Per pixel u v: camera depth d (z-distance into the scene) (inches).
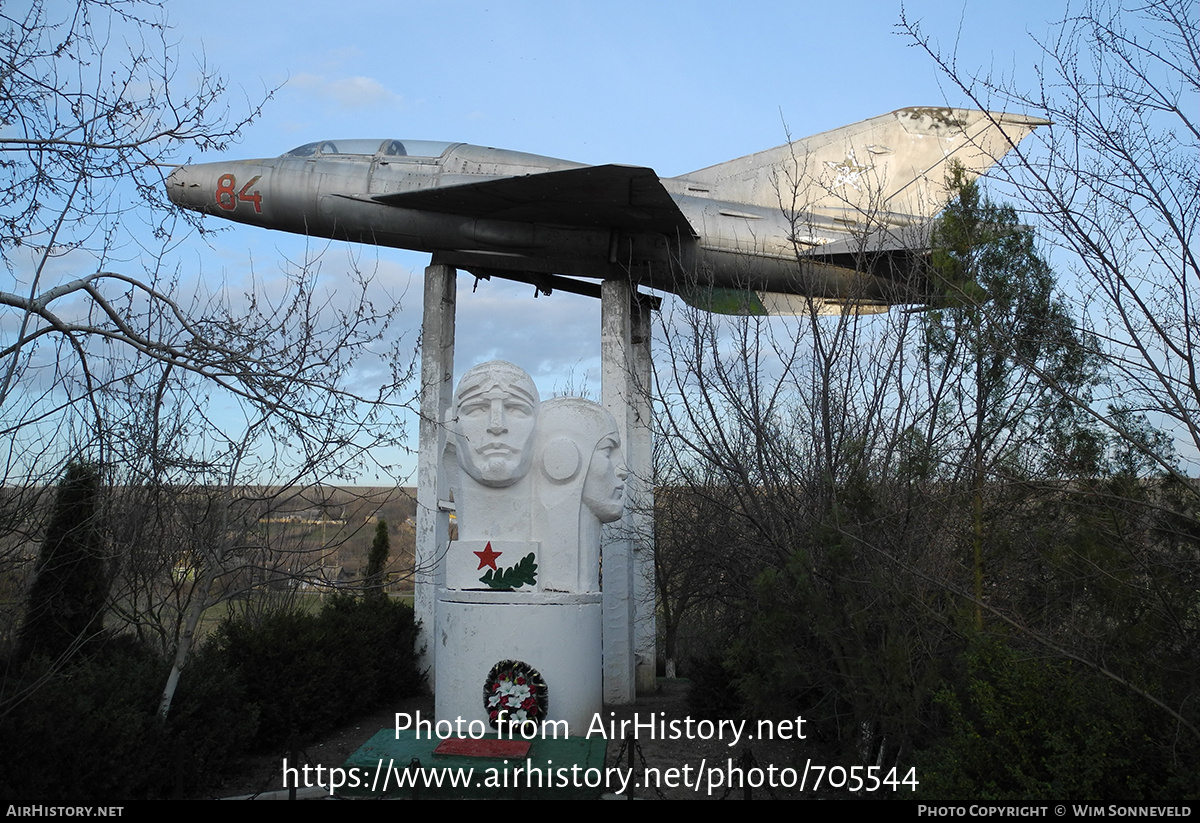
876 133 547.5
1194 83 256.7
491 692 324.8
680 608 689.6
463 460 354.9
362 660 420.2
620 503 365.1
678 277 514.0
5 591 348.2
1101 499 279.6
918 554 322.0
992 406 344.5
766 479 410.9
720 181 548.7
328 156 530.3
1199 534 264.2
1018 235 351.9
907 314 401.4
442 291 520.7
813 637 335.6
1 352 267.7
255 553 346.3
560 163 524.7
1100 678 244.1
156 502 348.5
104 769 248.5
